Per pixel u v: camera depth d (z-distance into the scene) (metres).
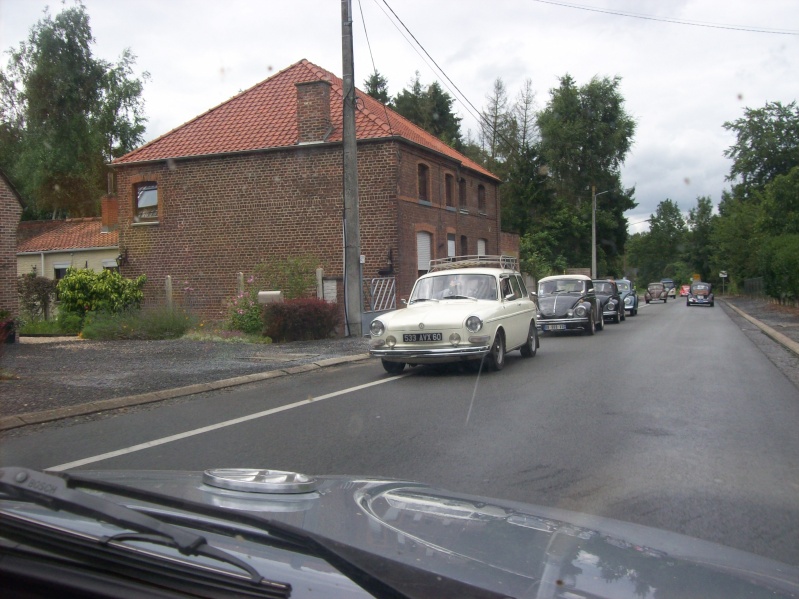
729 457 6.22
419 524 2.10
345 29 16.73
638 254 96.44
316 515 2.05
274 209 23.34
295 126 24.11
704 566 1.98
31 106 38.62
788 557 3.94
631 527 2.48
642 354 14.92
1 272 16.39
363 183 22.55
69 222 35.06
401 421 7.81
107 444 6.68
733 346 16.75
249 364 12.40
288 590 1.47
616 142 58.47
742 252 56.78
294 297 19.59
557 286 22.09
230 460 6.07
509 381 10.91
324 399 9.30
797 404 8.84
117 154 41.16
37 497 1.62
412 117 57.62
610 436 7.05
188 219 24.41
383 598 1.50
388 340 11.54
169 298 22.48
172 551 1.57
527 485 5.34
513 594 1.56
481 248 31.05
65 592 1.49
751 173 52.41
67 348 14.61
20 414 7.71
